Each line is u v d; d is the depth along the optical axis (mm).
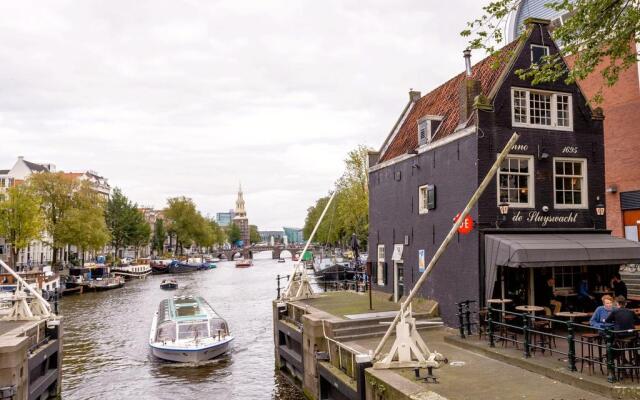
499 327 13898
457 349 12750
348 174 42062
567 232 15227
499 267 14516
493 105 15070
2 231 44969
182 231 95250
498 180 15039
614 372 8805
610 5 10453
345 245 72500
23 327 14828
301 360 16312
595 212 15938
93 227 52625
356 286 26422
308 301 20781
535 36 15812
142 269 68312
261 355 22125
